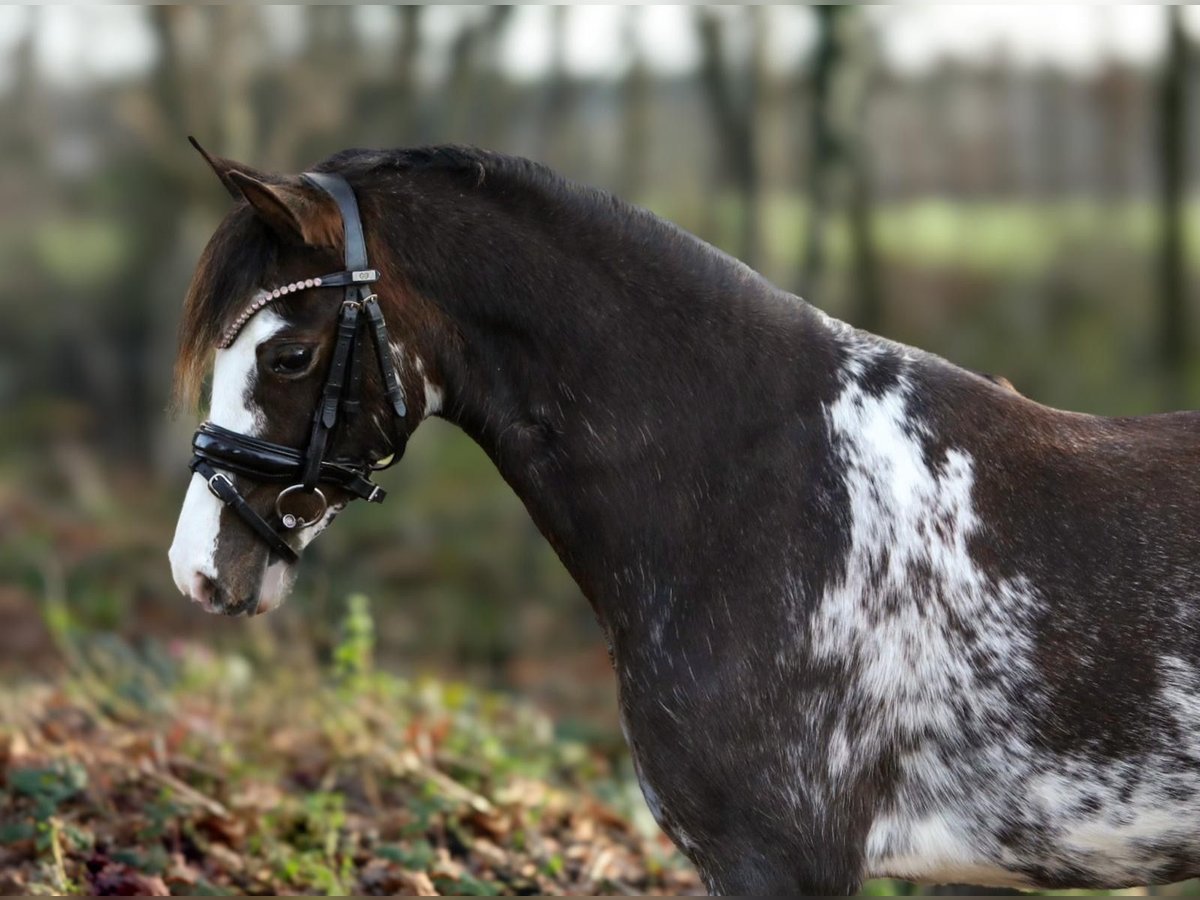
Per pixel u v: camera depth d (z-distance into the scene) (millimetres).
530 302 3525
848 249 19328
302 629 8398
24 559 10797
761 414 3469
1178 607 3293
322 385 3475
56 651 8508
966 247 22516
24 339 20500
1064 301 21016
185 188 16406
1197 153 20375
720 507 3438
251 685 7473
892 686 3379
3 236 20969
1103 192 23531
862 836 3430
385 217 3521
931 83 23016
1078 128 23594
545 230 3551
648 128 20203
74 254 21031
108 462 17938
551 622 11883
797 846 3371
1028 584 3355
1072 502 3414
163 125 16109
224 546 3521
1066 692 3309
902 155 23422
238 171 3354
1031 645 3328
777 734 3361
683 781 3422
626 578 3508
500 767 6430
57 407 19203
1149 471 3447
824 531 3400
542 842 5605
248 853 5145
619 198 3633
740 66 17562
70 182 20750
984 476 3443
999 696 3342
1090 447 3506
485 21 16578
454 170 3574
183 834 5152
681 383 3492
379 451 3580
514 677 10609
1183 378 17594
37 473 16516
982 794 3391
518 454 3594
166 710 6664
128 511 14000
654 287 3541
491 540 13281
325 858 5180
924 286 21484
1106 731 3295
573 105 19438
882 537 3395
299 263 3451
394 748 6348
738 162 17547
